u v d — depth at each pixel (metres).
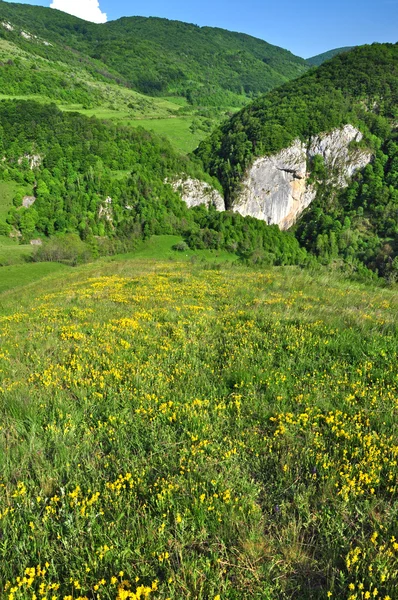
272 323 9.12
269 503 3.80
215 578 2.98
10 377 7.20
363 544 3.19
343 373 6.39
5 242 136.62
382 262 112.19
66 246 110.69
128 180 174.50
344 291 14.10
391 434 4.62
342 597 2.84
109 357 7.81
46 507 3.77
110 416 5.35
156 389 6.23
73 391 6.39
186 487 3.99
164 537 3.38
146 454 4.70
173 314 10.77
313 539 3.39
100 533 3.45
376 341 7.40
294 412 5.33
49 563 3.27
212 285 15.93
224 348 7.95
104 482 4.22
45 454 4.77
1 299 24.33
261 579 3.04
